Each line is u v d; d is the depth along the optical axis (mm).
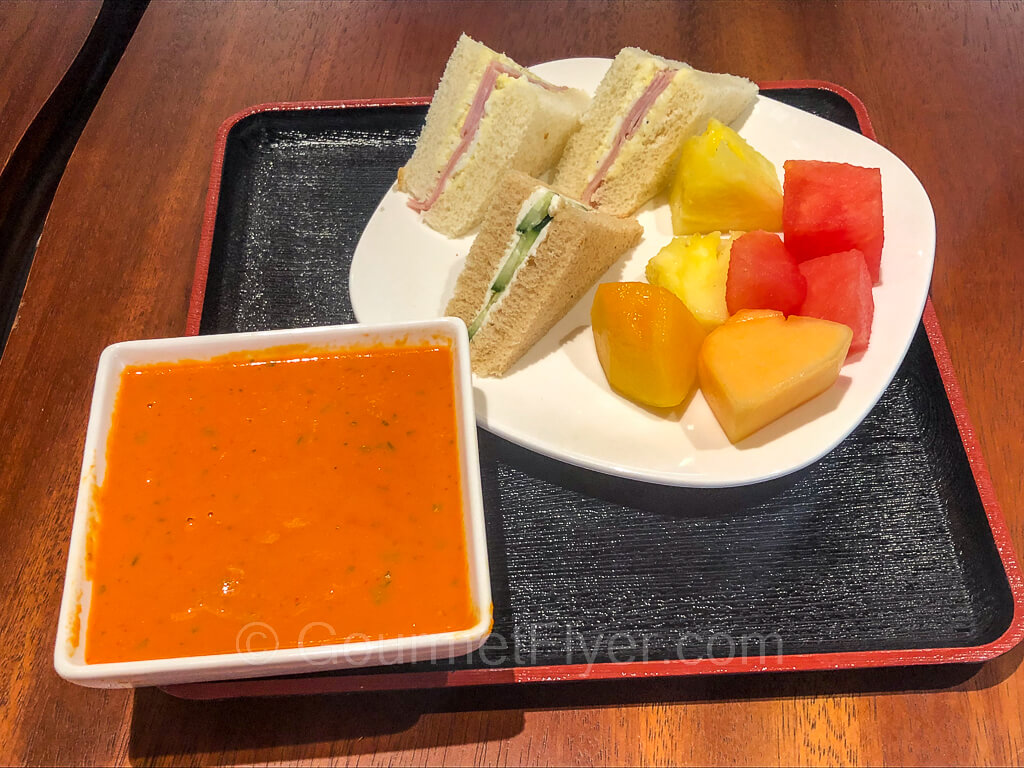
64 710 282
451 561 257
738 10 473
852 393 317
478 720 280
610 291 314
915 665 278
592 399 332
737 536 307
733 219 367
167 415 279
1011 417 335
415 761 274
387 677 278
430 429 279
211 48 459
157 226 393
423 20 474
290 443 275
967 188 401
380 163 412
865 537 306
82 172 411
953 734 273
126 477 269
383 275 366
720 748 273
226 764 274
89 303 370
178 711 281
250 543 259
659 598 294
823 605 292
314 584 253
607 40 463
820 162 348
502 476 323
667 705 281
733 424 304
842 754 271
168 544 259
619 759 273
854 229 335
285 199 400
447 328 288
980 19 467
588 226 328
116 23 477
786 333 306
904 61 450
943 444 325
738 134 389
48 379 349
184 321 365
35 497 321
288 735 278
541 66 417
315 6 480
